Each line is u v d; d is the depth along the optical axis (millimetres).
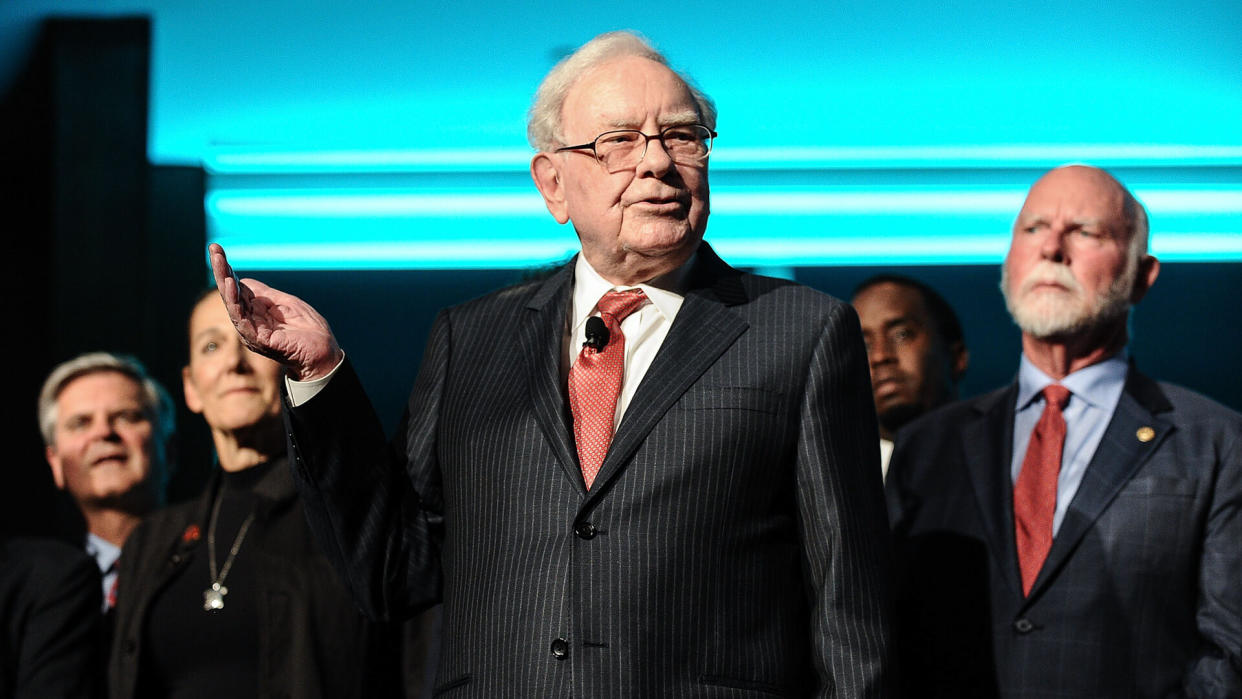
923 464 3854
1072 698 3350
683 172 2811
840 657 2609
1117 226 3771
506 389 2848
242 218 7312
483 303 3129
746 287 2947
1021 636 3438
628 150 2795
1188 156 6477
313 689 3889
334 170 7160
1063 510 3570
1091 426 3684
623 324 2873
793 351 2768
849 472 2734
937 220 6723
